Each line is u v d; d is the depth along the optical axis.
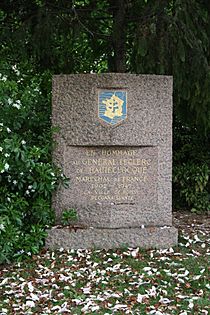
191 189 8.95
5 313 4.81
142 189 6.71
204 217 8.55
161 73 7.36
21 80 7.43
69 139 6.61
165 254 6.34
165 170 6.76
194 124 8.49
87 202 6.64
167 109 6.73
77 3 8.62
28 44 8.02
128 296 5.13
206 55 7.73
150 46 7.29
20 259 6.09
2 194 6.20
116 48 8.62
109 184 6.66
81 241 6.45
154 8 7.34
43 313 4.80
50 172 6.28
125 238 6.50
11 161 6.09
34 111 6.88
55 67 8.70
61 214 6.62
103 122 6.56
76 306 4.95
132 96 6.61
